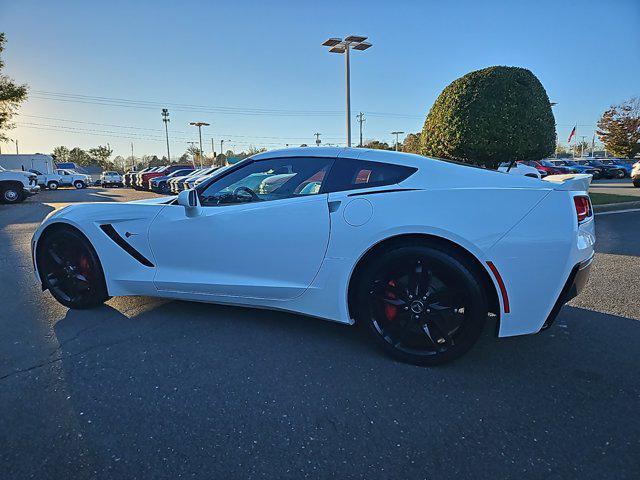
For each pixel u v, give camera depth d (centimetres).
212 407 223
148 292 339
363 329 288
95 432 203
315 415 216
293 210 288
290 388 240
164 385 243
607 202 1130
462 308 255
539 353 282
